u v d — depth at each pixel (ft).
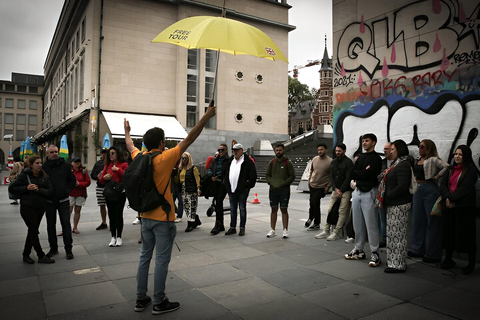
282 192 21.06
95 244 19.65
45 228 24.40
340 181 20.34
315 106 284.00
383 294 12.26
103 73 85.40
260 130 104.42
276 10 107.86
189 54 97.14
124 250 18.35
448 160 17.65
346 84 22.99
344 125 23.06
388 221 14.89
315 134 101.55
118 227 19.13
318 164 23.47
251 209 34.19
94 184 66.33
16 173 35.32
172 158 10.75
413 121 19.21
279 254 17.52
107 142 56.24
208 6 94.38
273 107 106.73
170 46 93.30
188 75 96.84
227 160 22.48
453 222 15.07
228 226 25.23
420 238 17.07
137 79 89.10
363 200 15.98
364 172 15.76
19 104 216.95
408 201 14.55
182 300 11.75
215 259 16.60
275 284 13.26
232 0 99.71
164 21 92.48
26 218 15.67
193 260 16.43
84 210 32.76
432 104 18.37
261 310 10.96
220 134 98.07
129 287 12.97
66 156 47.50
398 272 14.65
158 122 86.94
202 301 11.67
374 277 14.11
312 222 25.88
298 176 65.92
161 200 10.78
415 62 19.22
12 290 12.64
